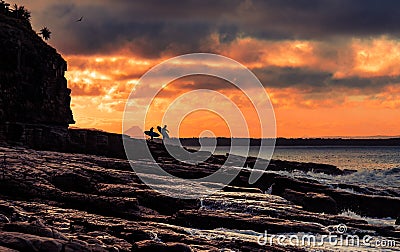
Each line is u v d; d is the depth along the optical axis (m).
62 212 23.39
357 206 33.25
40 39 62.69
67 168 32.19
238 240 19.88
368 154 170.00
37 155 38.06
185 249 16.11
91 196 26.58
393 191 39.97
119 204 25.70
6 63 54.50
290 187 36.97
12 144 48.66
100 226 20.48
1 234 13.23
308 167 65.69
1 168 30.31
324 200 31.41
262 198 30.11
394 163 111.81
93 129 56.09
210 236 20.73
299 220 25.44
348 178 55.53
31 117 57.06
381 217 32.56
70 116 65.12
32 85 57.72
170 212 27.38
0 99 53.44
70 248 13.34
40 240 13.10
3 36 54.53
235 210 27.02
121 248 16.72
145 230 19.95
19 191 27.86
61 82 63.12
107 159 41.00
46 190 27.59
